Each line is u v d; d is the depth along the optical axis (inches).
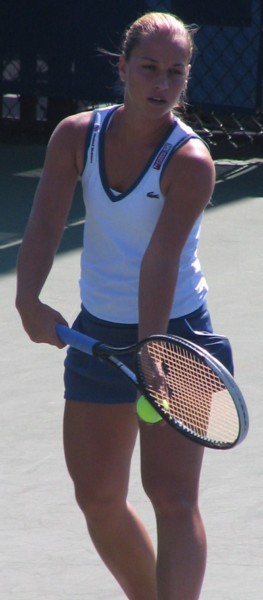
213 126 834.2
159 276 219.6
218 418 209.3
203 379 210.2
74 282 524.1
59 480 333.7
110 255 234.5
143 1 790.5
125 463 246.1
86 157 232.7
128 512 250.2
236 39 785.6
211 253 577.3
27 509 316.5
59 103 865.5
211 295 508.4
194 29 249.4
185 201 221.1
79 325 247.3
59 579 281.0
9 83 848.3
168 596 227.8
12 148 858.1
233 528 305.7
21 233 616.7
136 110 222.2
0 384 406.0
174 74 221.5
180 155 221.1
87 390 241.4
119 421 241.4
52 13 818.8
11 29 835.4
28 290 239.1
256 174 775.7
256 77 789.9
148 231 228.8
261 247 590.9
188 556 227.0
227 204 685.9
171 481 229.3
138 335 225.0
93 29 810.2
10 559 289.7
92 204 232.7
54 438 362.3
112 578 281.7
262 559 289.6
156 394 213.8
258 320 475.8
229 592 273.7
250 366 423.2
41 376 413.7
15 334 457.4
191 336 235.5
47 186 240.2
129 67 223.1
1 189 725.3
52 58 829.8
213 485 331.3
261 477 337.1
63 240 602.2
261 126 828.6
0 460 346.6
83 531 304.7
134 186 225.0
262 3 770.2
